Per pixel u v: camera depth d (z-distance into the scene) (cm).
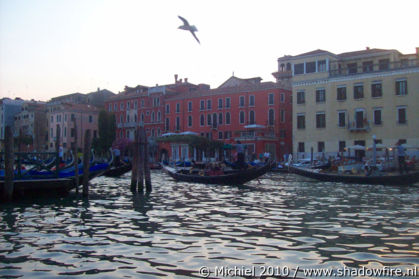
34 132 7300
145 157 1888
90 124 7219
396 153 2789
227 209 1308
